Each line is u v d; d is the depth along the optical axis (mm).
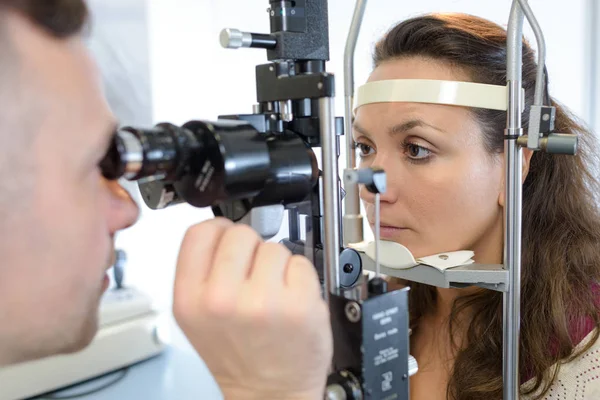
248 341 401
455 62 790
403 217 809
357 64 1390
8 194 342
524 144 606
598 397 744
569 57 1565
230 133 445
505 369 646
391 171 801
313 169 510
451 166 777
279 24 500
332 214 473
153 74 1554
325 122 466
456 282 662
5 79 327
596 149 974
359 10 654
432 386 907
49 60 346
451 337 891
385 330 452
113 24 1466
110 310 1261
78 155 365
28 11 333
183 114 1625
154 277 1606
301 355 406
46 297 375
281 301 393
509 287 635
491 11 1261
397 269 719
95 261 395
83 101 364
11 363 408
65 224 366
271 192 482
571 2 1531
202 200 457
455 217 792
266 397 424
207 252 426
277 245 431
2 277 359
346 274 537
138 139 421
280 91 500
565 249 869
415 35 807
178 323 420
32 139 342
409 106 766
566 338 796
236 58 1646
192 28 1597
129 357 1272
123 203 435
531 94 831
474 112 764
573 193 896
